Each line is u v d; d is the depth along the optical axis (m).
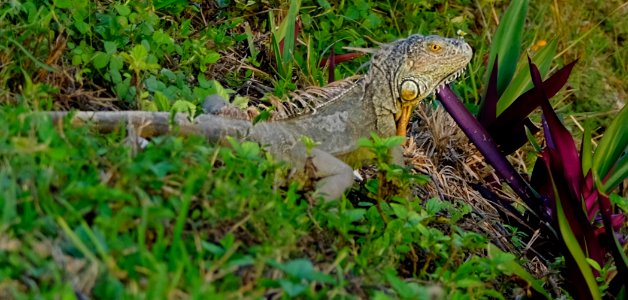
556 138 6.87
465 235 5.84
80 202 4.50
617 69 11.67
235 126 5.95
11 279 4.07
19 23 6.40
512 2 8.41
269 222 4.95
